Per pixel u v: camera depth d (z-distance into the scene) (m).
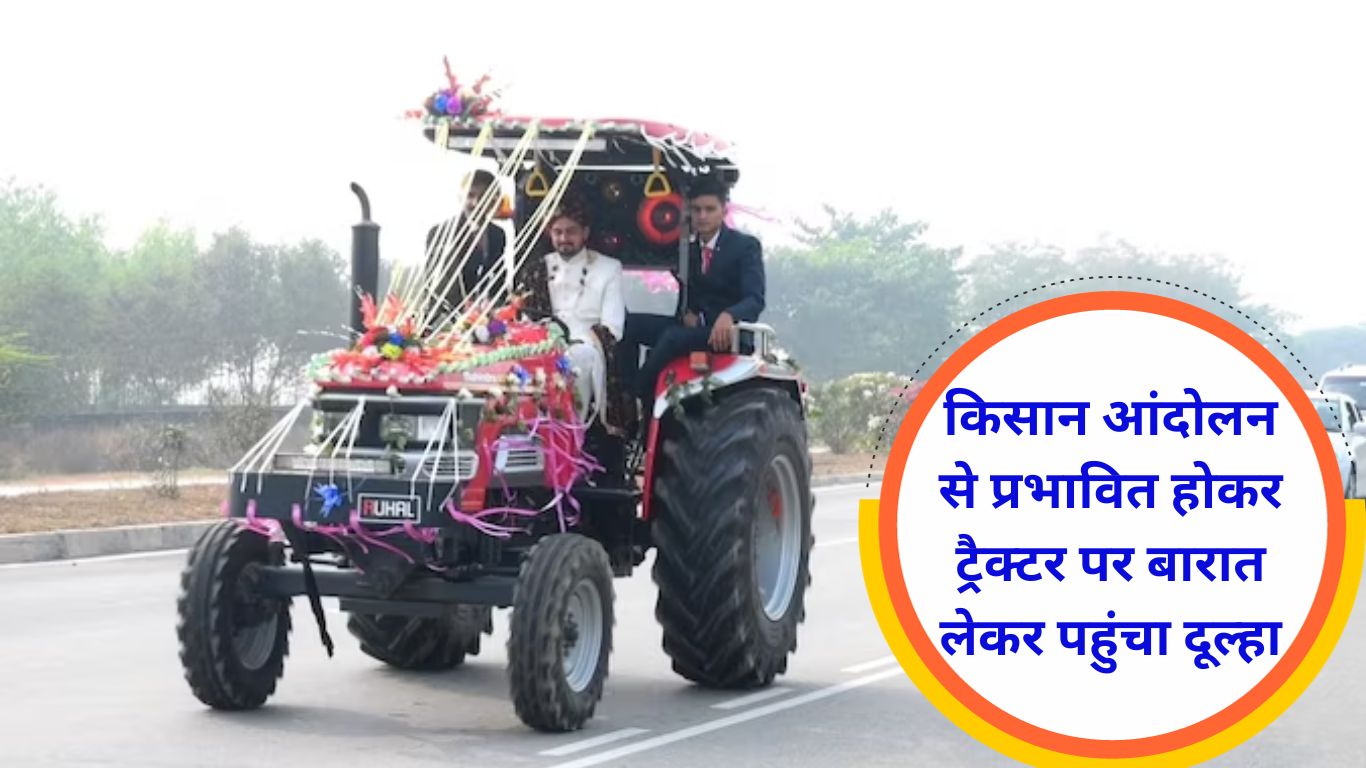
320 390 8.59
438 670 10.70
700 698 9.87
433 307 9.60
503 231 10.37
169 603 13.75
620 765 7.92
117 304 47.09
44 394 43.19
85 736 8.34
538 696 8.34
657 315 10.70
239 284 48.44
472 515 8.37
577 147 9.73
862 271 80.06
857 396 42.09
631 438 10.25
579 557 8.55
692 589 9.76
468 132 10.04
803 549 10.86
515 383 8.72
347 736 8.45
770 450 10.15
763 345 10.69
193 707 9.16
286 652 9.23
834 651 11.93
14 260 54.31
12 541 17.25
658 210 10.76
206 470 29.20
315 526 8.41
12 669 10.43
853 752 8.39
